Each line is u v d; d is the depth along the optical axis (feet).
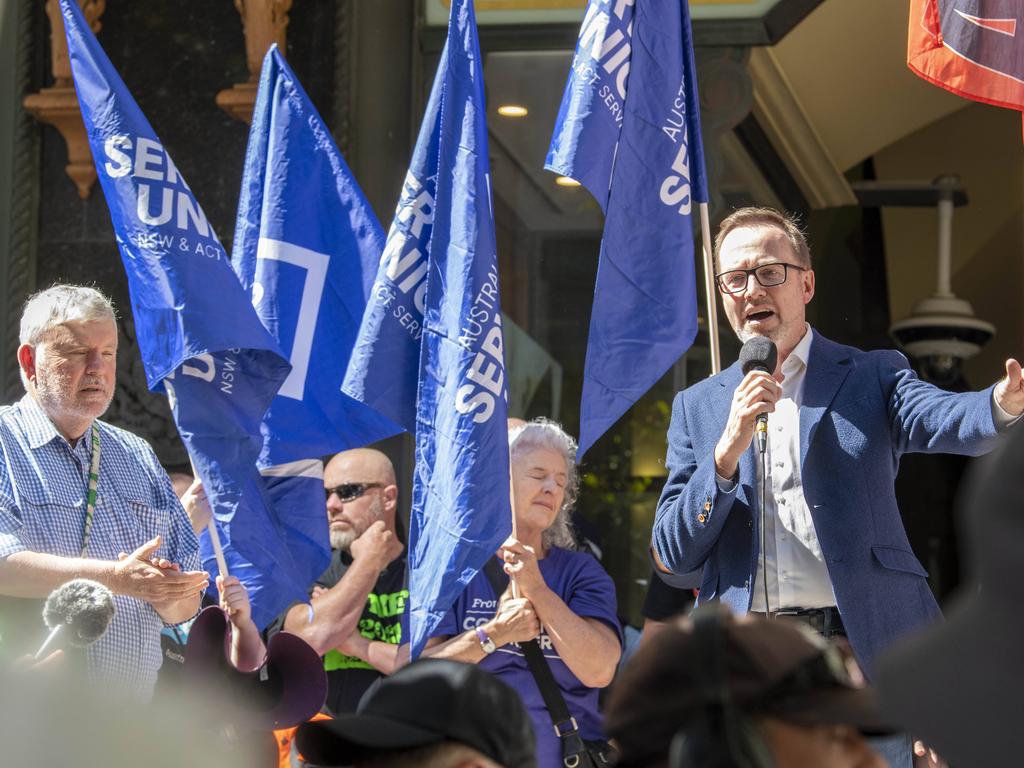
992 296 32.91
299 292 14.57
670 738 4.42
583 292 21.04
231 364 13.41
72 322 12.07
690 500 11.29
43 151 21.06
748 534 11.43
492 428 13.03
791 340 11.79
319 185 14.80
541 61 21.24
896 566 11.05
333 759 5.98
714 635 4.54
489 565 13.47
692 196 13.57
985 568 3.55
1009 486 3.52
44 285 20.83
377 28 20.89
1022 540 3.47
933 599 11.31
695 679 4.44
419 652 12.75
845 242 31.27
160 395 20.17
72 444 12.33
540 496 13.38
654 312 13.06
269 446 14.24
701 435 12.05
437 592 12.75
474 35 13.80
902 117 29.25
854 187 30.89
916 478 33.22
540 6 21.13
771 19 21.07
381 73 20.88
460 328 13.21
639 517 20.93
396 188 20.80
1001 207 32.04
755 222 12.02
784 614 11.25
